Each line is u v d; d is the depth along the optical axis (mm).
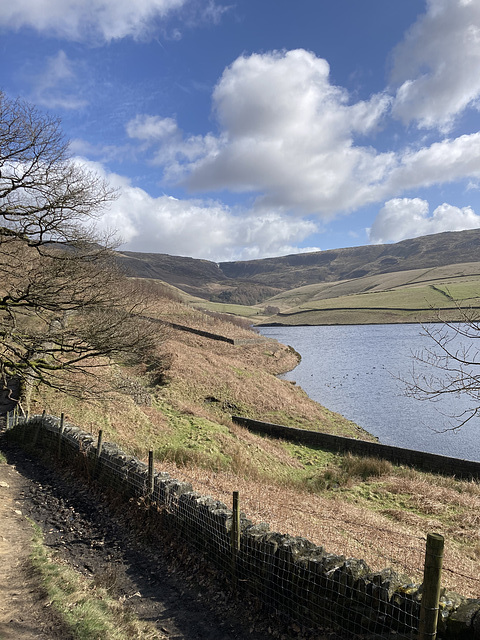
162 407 26125
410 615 4746
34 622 5453
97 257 12508
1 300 11938
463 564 10320
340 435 27375
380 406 35844
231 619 6066
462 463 19812
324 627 5504
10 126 10117
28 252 12156
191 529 7867
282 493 14703
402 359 55938
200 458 18141
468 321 7871
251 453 21188
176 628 5859
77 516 9680
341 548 9797
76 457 12719
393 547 10578
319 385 43938
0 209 11000
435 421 31453
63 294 12070
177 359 36344
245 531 6816
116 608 6137
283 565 6109
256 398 33250
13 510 9805
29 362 12852
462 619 4473
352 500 16266
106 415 21000
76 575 6969
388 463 20984
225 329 64375
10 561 7199
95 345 13086
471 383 7598
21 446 16172
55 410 20188
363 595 5223
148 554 8039
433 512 14930
